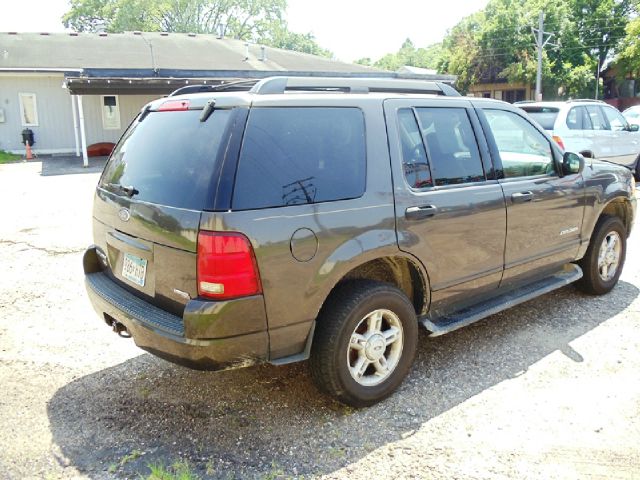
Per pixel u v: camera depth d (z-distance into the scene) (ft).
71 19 157.89
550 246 15.24
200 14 161.27
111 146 75.15
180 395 12.13
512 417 11.05
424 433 10.60
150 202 10.50
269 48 102.58
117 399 11.96
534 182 14.57
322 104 10.95
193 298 9.70
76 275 20.35
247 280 9.52
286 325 10.13
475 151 13.43
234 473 9.49
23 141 71.56
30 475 9.46
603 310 16.49
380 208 11.14
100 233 12.52
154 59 83.61
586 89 138.92
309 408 11.56
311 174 10.41
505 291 14.73
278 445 10.29
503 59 135.33
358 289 11.05
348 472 9.50
